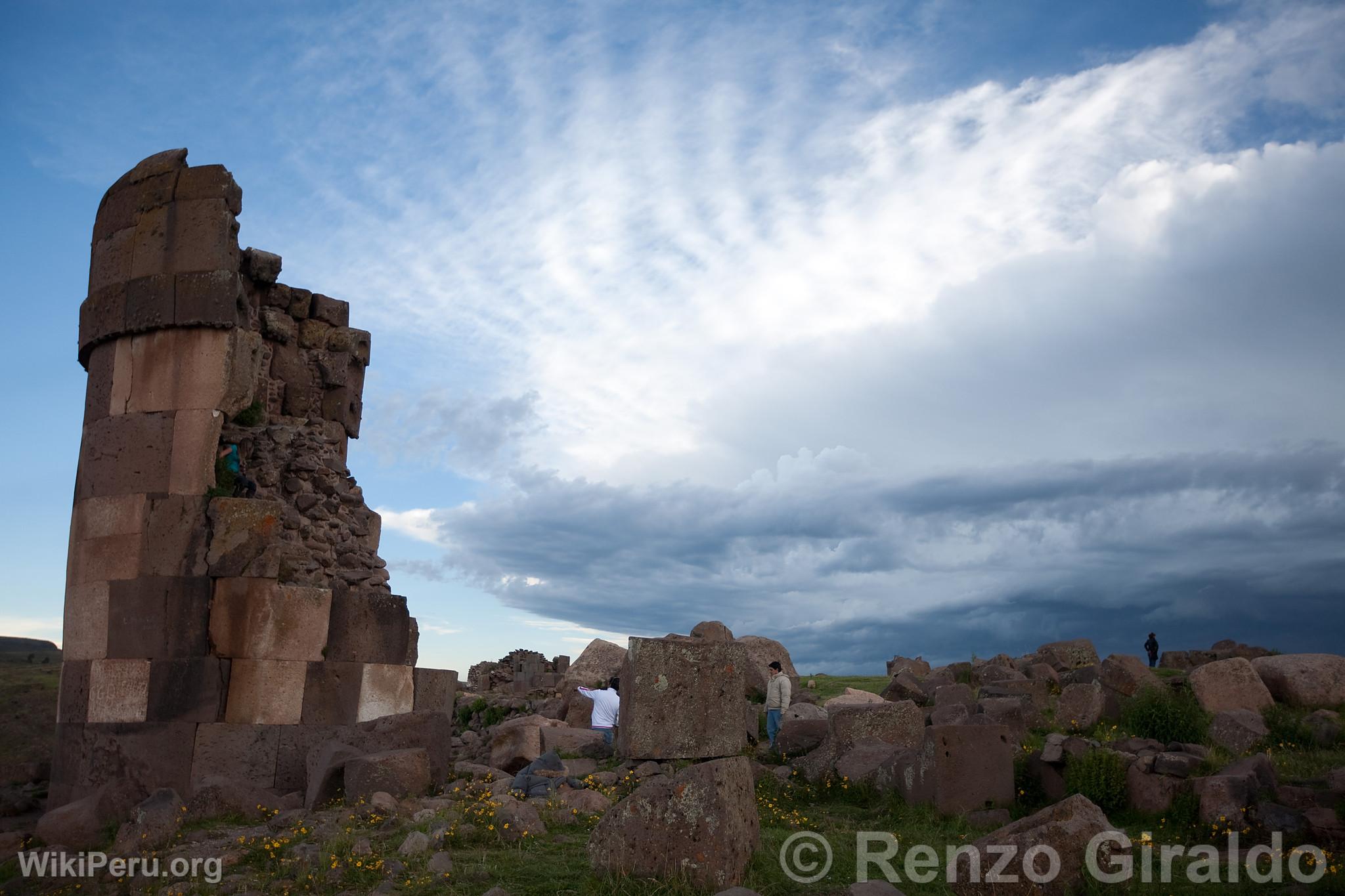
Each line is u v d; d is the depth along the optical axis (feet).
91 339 47.52
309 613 43.50
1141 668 46.11
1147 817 32.86
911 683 57.00
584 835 30.14
